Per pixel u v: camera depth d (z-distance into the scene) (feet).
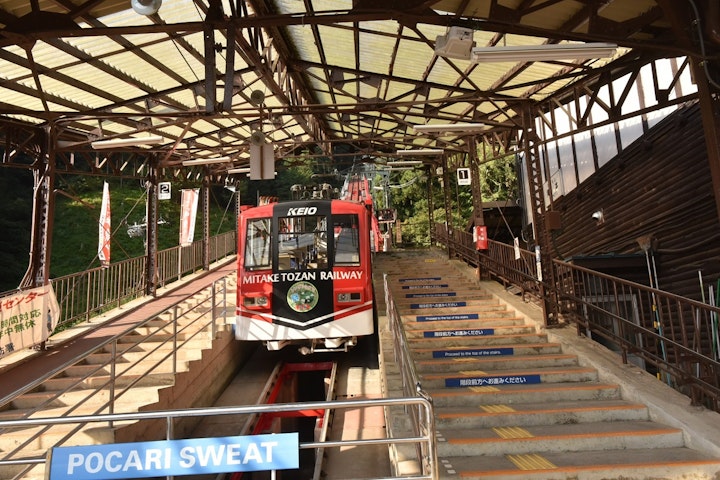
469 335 26.21
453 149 48.49
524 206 54.19
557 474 13.09
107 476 8.98
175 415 9.38
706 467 13.20
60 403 18.92
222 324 28.73
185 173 51.19
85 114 27.43
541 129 46.83
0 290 67.26
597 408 16.89
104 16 21.11
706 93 16.92
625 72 25.86
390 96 37.37
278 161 56.03
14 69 23.75
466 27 17.84
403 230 107.96
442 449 14.78
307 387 35.01
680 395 17.39
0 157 92.38
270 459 9.21
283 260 26.43
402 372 16.39
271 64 27.35
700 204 26.89
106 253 35.83
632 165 32.83
